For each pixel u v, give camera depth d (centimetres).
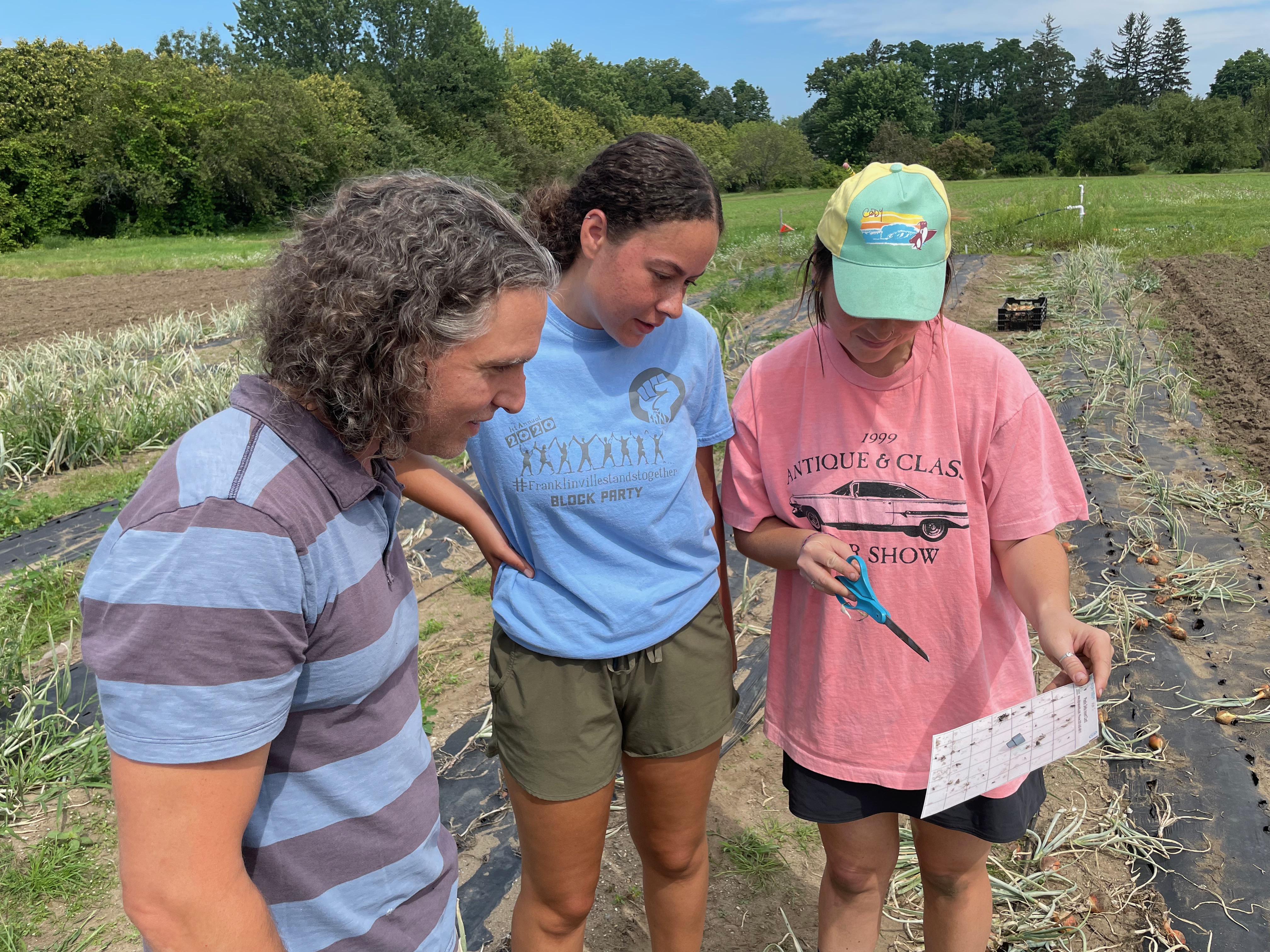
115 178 3662
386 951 129
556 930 192
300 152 4266
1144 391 745
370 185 103
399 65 6106
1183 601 418
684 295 165
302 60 6500
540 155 6203
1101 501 535
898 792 184
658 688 181
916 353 169
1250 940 238
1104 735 325
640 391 177
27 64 3578
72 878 289
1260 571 442
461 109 6312
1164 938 239
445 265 96
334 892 119
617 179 154
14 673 381
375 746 119
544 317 109
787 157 8231
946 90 12988
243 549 93
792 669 193
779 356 185
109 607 91
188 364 859
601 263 160
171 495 94
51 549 545
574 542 175
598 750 179
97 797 327
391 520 116
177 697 91
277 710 100
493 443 172
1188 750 316
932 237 151
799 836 287
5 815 315
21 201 3444
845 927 202
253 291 104
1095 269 1311
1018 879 258
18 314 1477
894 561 176
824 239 161
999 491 170
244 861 113
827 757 184
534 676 177
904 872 264
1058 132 10200
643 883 239
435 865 136
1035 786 180
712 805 302
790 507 187
